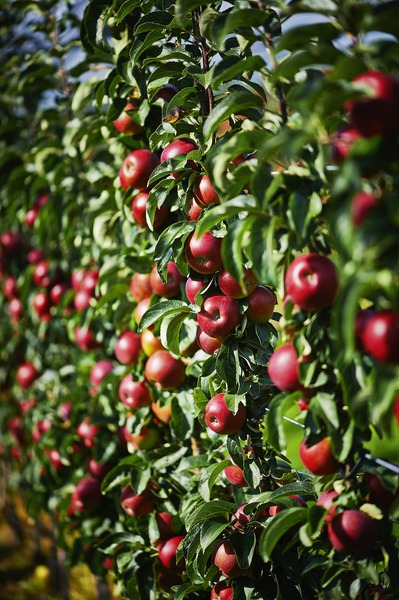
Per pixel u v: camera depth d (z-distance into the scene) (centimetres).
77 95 246
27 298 335
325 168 121
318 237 130
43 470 307
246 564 152
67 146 262
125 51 192
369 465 130
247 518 162
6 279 363
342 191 99
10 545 438
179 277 189
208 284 162
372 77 100
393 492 126
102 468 251
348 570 135
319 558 138
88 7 199
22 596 364
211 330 159
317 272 119
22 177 306
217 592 167
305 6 115
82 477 272
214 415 162
